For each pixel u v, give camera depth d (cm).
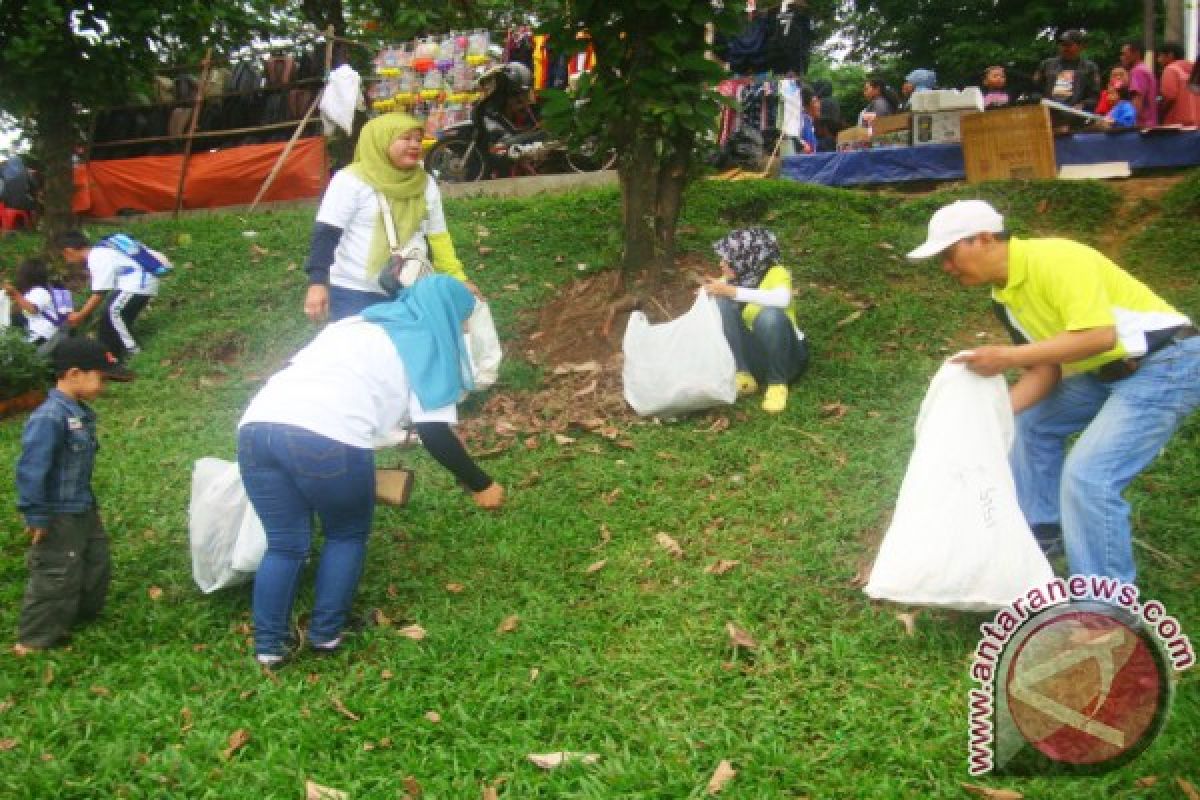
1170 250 784
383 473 428
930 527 384
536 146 1115
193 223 1130
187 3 1126
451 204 1026
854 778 326
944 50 2311
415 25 1656
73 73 1066
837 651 395
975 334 698
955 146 1017
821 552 473
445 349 421
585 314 766
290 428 392
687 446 592
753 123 1120
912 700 363
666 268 762
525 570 480
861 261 800
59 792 336
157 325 898
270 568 407
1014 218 859
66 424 431
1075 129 1059
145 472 619
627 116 700
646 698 377
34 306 853
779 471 551
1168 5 1257
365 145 582
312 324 839
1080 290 373
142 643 436
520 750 347
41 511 423
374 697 384
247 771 345
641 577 468
